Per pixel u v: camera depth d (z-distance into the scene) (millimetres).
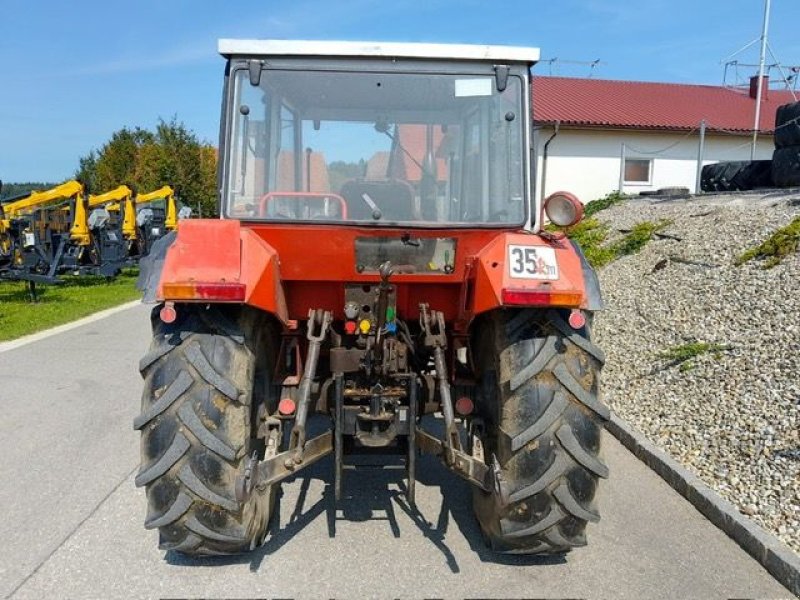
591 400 3156
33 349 8922
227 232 3109
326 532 3812
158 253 3398
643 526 3887
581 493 3158
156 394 3096
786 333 5816
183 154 29188
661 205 12711
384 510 4102
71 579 3312
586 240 11617
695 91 26422
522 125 3566
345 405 3561
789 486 3959
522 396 3158
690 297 7496
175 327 3182
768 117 24125
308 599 3160
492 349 3516
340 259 3541
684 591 3244
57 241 14406
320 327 3701
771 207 9570
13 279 13750
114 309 12953
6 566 3432
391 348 3502
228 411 3115
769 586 3299
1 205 13633
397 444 3605
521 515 3189
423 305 3633
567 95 24391
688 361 6020
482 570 3416
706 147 22719
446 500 4246
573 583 3303
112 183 30812
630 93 25375
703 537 3766
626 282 8859
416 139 3555
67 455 4988
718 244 8727
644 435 5090
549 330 3229
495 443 3457
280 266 3561
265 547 3637
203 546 3227
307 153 3535
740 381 5383
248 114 3496
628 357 6660
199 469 3082
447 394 3373
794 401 4805
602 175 22047
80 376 7387
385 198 3562
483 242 3566
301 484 4473
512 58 3480
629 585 3291
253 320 3338
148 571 3391
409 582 3305
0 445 5195
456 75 3508
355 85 3502
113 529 3828
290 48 3416
